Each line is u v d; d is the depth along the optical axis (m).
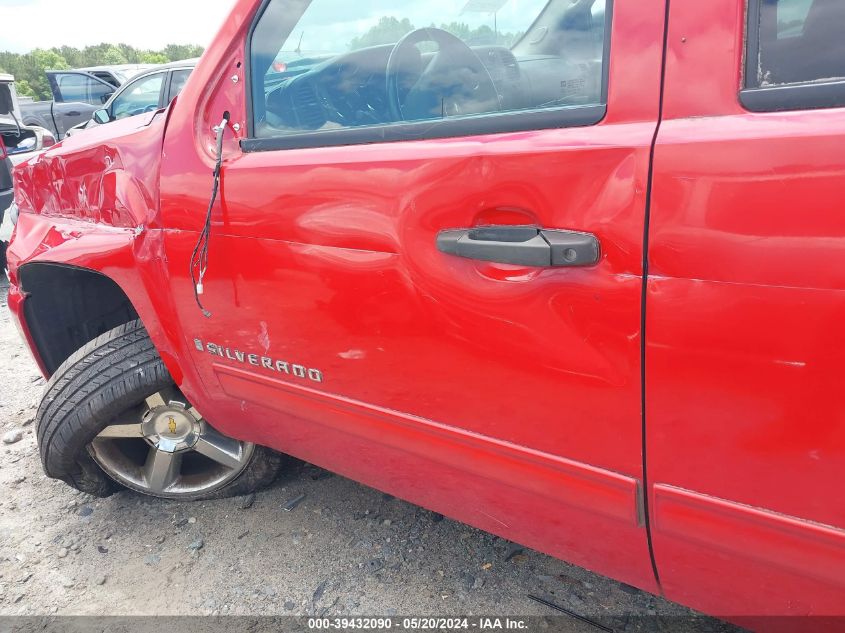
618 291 1.06
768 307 0.93
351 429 1.59
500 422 1.29
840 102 0.89
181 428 2.24
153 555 2.18
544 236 1.10
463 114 1.40
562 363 1.15
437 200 1.23
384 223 1.32
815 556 1.00
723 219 0.94
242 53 1.60
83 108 11.61
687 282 0.99
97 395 2.10
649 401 1.08
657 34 1.02
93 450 2.29
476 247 1.17
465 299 1.24
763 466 1.01
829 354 0.90
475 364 1.28
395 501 2.36
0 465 2.77
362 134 1.39
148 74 7.30
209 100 1.68
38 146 7.21
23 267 2.21
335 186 1.38
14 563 2.19
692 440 1.06
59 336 2.42
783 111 0.93
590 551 1.35
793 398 0.95
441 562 2.05
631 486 1.16
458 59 1.46
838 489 0.95
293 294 1.52
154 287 1.85
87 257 1.98
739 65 0.96
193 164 1.67
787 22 0.94
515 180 1.13
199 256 1.69
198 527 2.30
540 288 1.14
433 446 1.43
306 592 1.97
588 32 1.19
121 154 1.88
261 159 1.54
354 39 1.57
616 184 1.03
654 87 1.02
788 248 0.90
